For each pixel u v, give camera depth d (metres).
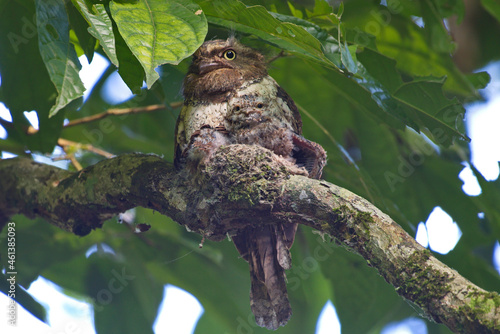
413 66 9.88
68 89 5.59
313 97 9.95
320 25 7.79
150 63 5.20
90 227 8.35
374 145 10.32
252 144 7.64
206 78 7.97
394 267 5.65
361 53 8.30
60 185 8.28
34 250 10.63
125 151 11.55
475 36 12.32
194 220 7.20
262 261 7.60
